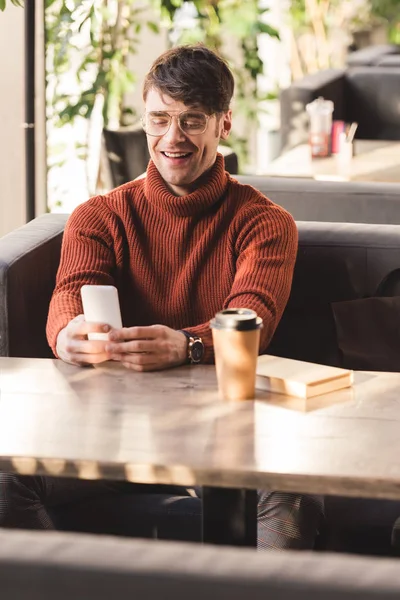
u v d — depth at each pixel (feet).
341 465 5.29
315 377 6.40
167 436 5.69
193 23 19.04
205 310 8.18
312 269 9.11
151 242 8.25
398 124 20.26
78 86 17.24
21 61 14.76
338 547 7.09
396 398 6.32
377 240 9.02
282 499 6.86
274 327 7.76
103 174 17.56
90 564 3.33
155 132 7.96
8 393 6.40
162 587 3.28
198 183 8.18
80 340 7.00
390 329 8.43
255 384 6.41
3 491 7.07
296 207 11.98
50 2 14.23
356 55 24.03
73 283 8.14
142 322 8.30
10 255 8.77
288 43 26.43
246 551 3.44
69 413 6.06
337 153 14.87
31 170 12.42
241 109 21.40
